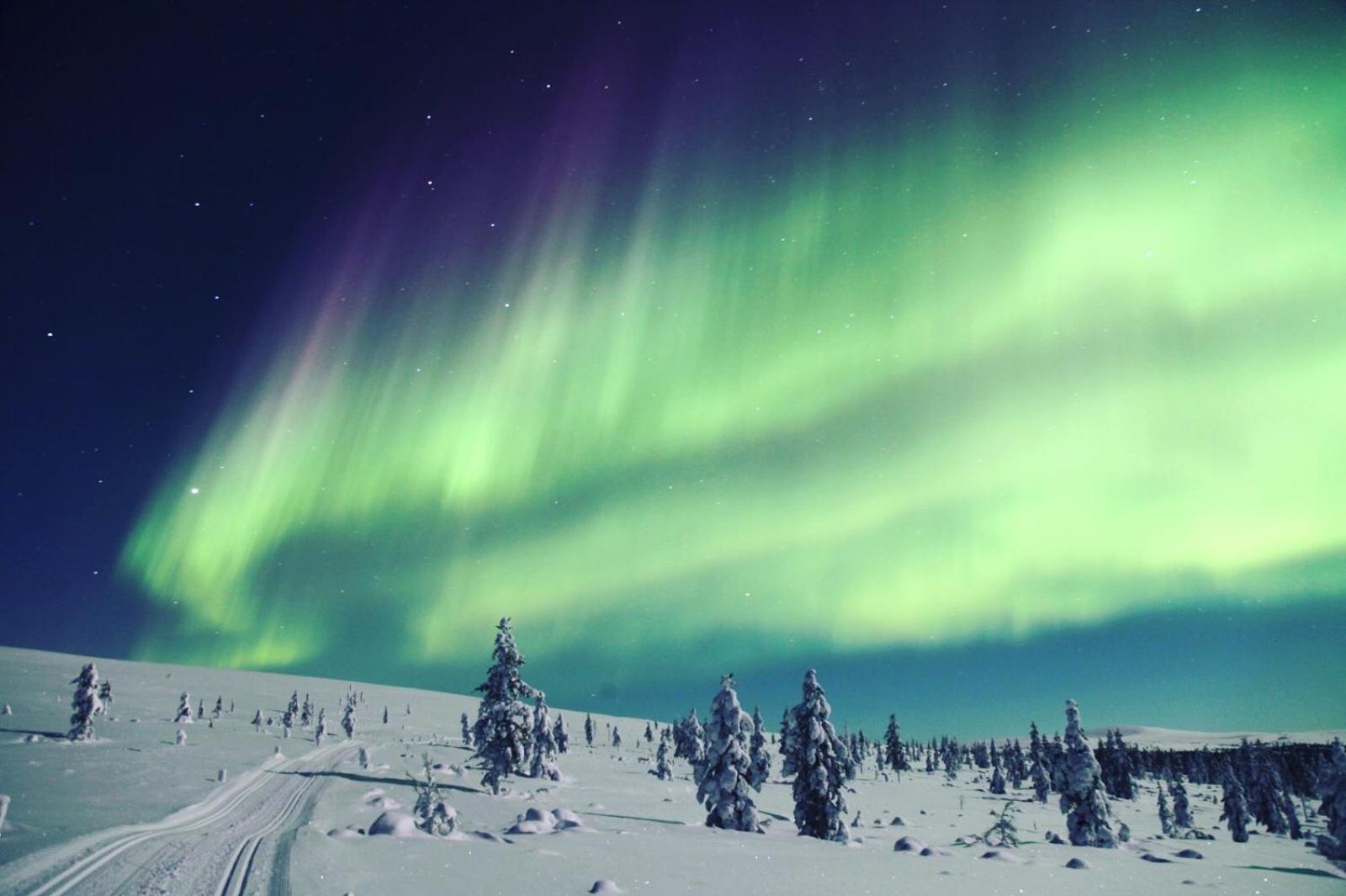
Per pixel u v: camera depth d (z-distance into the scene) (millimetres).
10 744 38156
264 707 125500
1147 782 140500
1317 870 29109
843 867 20406
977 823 54344
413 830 18344
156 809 21641
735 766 33812
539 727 54594
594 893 13484
